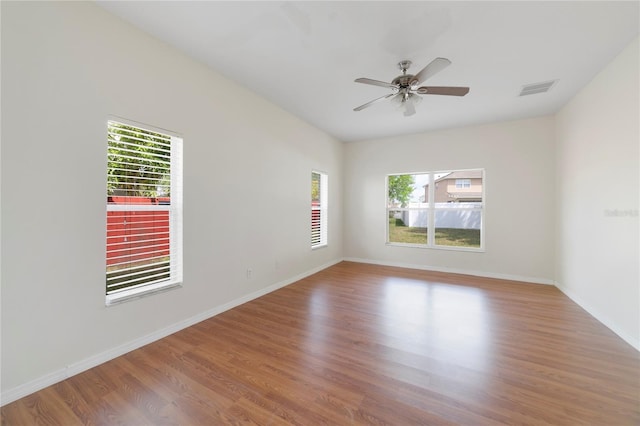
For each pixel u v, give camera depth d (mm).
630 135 2334
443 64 2072
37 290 1703
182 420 1487
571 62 2619
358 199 5730
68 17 1810
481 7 1904
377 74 2895
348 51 2475
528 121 4258
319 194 5168
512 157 4375
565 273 3715
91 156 1942
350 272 4852
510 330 2588
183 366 1986
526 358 2102
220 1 1882
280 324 2709
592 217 2973
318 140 4863
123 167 2195
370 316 2914
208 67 2781
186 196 2584
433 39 2273
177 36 2299
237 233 3178
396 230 5469
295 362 2045
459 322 2764
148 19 2092
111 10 1995
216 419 1495
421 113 4023
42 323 1726
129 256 2229
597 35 2211
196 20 2090
